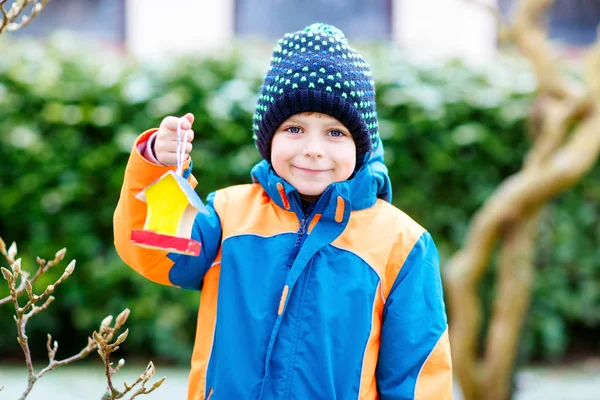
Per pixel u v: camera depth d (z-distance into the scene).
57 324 4.35
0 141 4.16
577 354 4.71
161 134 1.55
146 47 5.27
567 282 4.50
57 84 4.24
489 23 5.25
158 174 1.57
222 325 1.66
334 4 5.48
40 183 4.19
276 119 1.68
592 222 4.48
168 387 3.88
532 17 3.03
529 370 4.39
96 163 4.21
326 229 1.69
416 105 4.29
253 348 1.63
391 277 1.69
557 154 2.87
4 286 4.17
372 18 5.48
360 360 1.63
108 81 4.29
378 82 4.32
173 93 4.26
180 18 5.28
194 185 1.63
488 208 2.93
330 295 1.64
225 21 5.32
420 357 1.66
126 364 4.32
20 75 4.21
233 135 4.26
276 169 1.71
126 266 4.25
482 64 4.58
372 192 1.73
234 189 1.83
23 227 4.27
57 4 5.38
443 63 4.54
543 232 4.34
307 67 1.65
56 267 4.21
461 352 2.93
